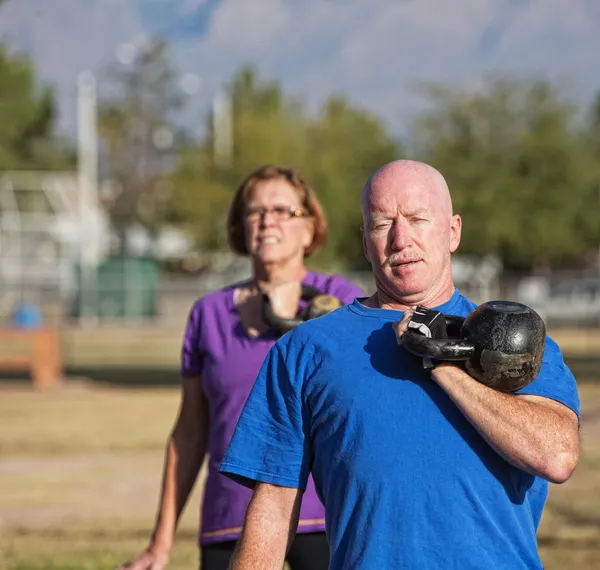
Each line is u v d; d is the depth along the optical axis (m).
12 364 19.69
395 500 2.76
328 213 53.50
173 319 43.31
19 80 79.88
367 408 2.84
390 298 3.12
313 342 3.01
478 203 53.00
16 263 53.03
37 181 60.59
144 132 82.56
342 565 2.81
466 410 2.72
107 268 41.12
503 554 2.74
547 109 54.47
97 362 24.05
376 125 62.62
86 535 8.00
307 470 3.03
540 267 58.19
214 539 4.46
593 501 8.75
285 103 60.22
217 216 59.62
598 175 54.94
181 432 4.80
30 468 10.91
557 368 2.90
